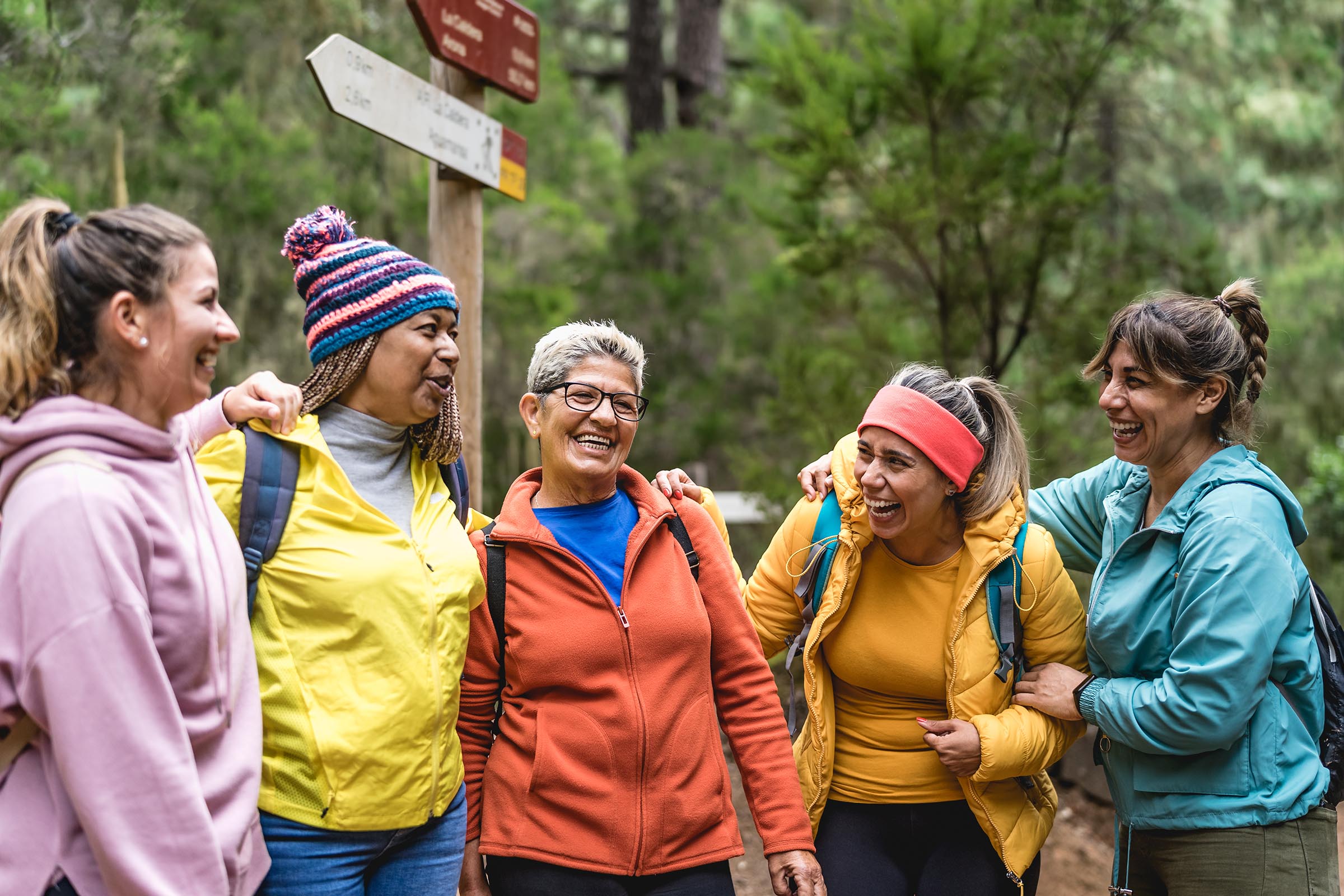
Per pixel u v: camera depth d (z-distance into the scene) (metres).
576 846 2.02
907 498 2.22
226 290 7.67
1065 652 2.39
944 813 2.38
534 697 2.10
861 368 6.12
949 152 5.82
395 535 1.92
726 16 16.38
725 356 10.29
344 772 1.82
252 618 1.84
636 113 13.46
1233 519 2.13
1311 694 2.18
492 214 9.29
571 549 2.14
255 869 1.73
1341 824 4.29
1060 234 5.76
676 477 2.35
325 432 1.99
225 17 8.33
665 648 2.10
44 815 1.51
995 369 5.97
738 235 10.48
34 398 1.53
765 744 2.24
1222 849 2.16
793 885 2.19
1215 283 5.84
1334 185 12.69
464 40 3.39
